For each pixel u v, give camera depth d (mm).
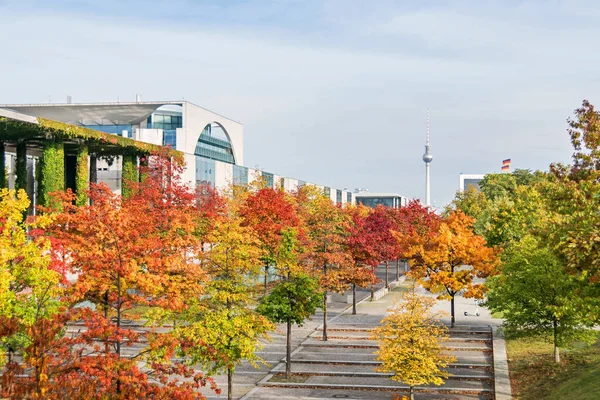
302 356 39156
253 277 31469
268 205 49750
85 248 25750
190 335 25750
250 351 26734
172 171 56406
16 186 60688
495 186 112312
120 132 106875
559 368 33375
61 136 54156
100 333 17688
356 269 53438
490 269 45438
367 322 49750
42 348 16656
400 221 82375
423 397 30734
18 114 47062
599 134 27578
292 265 43094
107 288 22203
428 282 46812
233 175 79688
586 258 21516
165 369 19203
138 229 33656
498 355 37438
